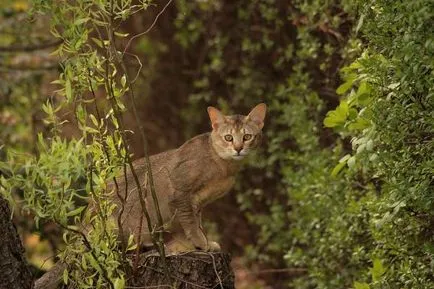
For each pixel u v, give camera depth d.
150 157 11.81
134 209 11.30
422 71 9.38
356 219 12.87
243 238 18.59
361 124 9.95
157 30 18.98
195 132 19.19
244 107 18.17
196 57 19.00
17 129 18.41
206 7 18.09
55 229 15.55
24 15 18.52
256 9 17.59
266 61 17.58
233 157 11.66
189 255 10.39
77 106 10.22
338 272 13.80
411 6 9.06
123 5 9.54
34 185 9.52
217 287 10.32
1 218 9.12
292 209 16.64
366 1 10.27
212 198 11.91
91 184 9.34
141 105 19.25
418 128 9.71
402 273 10.68
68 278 9.67
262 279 18.08
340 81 14.81
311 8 14.20
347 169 13.10
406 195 9.55
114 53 9.48
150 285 10.16
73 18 9.48
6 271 9.11
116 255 9.73
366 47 12.38
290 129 16.47
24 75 18.52
